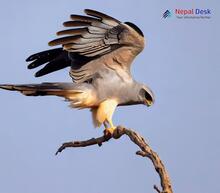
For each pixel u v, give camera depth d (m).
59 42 12.83
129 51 13.48
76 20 12.86
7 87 12.54
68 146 11.48
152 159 8.77
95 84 13.62
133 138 9.91
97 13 12.90
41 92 13.10
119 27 12.98
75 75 13.79
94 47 13.12
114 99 13.69
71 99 13.46
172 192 8.53
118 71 13.76
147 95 13.85
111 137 11.40
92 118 13.80
